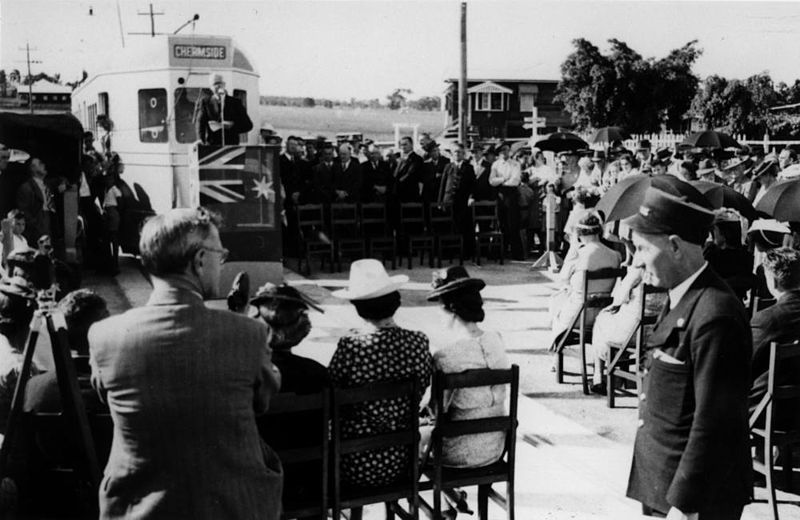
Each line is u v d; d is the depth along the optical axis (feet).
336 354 11.96
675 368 9.18
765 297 21.20
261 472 8.26
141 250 8.20
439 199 43.34
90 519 10.69
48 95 58.03
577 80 81.41
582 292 21.47
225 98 32.65
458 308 12.68
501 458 13.14
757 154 55.93
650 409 9.61
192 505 7.73
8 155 28.58
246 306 12.87
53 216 29.32
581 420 19.53
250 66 39.68
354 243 40.09
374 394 11.48
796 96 80.38
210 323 8.04
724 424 8.55
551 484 15.84
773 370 13.85
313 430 11.46
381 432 11.93
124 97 38.60
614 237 31.45
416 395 11.80
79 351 12.01
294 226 42.01
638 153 49.08
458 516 14.33
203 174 29.04
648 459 9.57
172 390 7.76
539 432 18.74
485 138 115.03
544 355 25.36
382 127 124.16
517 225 44.29
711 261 19.90
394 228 43.70
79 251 32.14
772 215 22.81
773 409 13.99
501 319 30.19
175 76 36.76
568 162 48.03
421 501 13.08
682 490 8.67
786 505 14.84
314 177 41.32
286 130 116.26
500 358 12.87
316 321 28.73
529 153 59.67
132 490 7.86
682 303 9.11
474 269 41.45
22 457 10.81
